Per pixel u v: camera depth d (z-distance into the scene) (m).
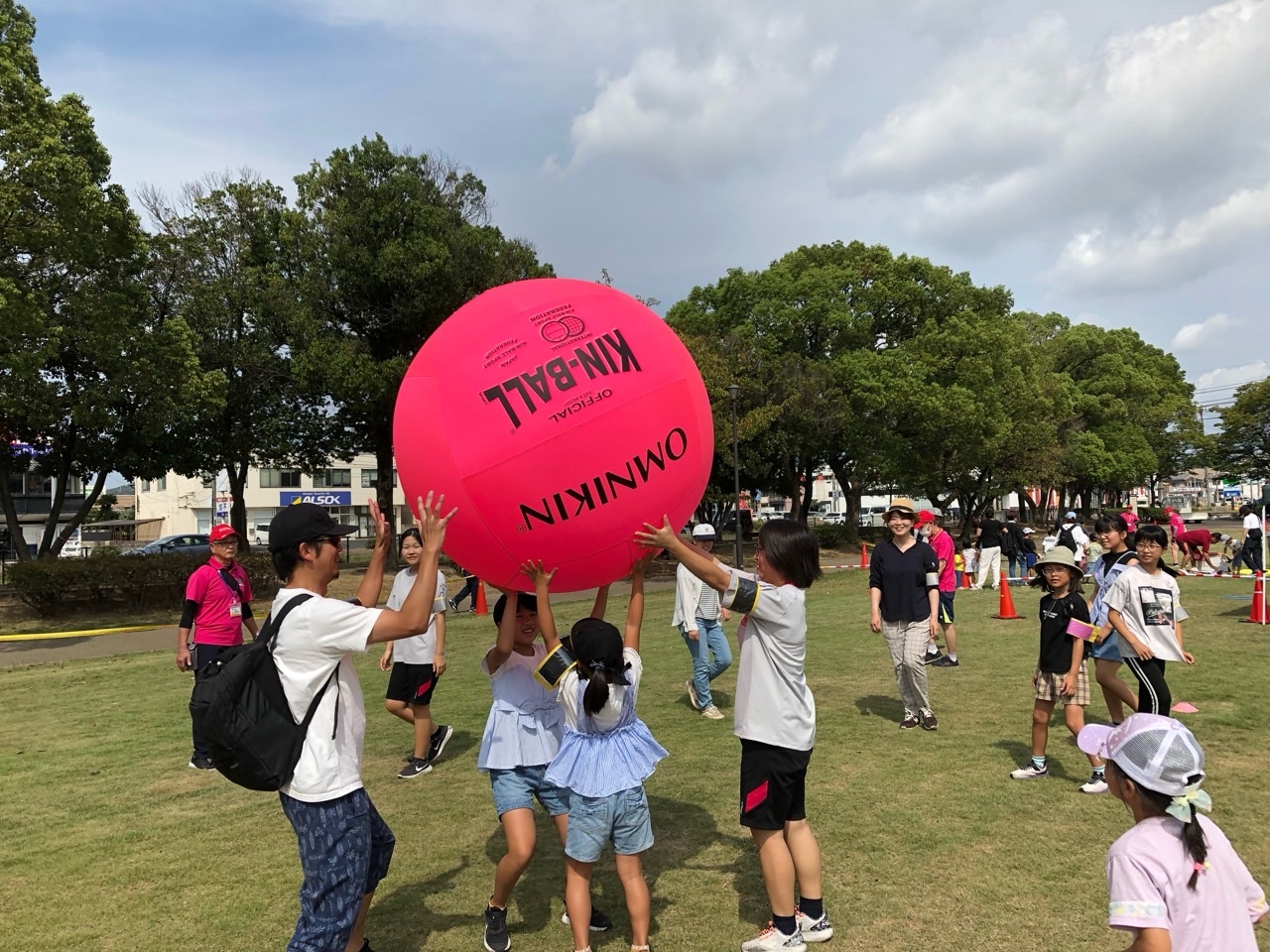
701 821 4.64
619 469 3.04
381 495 25.98
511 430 2.94
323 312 22.92
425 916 3.65
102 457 20.75
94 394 17.19
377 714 7.70
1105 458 47.81
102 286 17.31
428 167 24.42
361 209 21.94
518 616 3.58
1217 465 53.03
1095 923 3.38
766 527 3.44
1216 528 48.88
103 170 17.03
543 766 3.49
